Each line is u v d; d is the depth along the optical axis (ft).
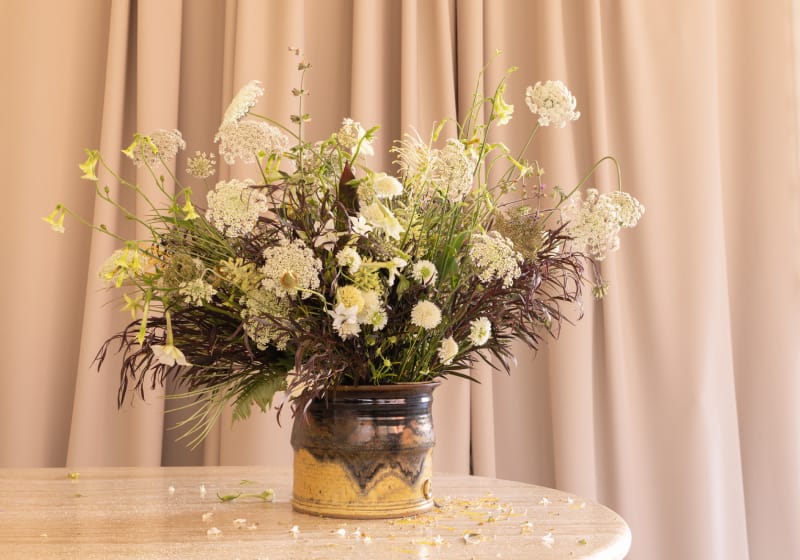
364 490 3.60
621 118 7.91
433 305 3.44
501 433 7.65
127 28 7.16
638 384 7.69
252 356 3.40
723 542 7.60
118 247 6.98
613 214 3.81
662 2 8.04
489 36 7.82
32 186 7.06
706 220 7.80
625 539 3.36
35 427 6.85
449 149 3.57
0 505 3.94
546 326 3.98
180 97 7.53
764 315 8.20
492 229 4.09
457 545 3.17
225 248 3.67
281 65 7.22
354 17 7.51
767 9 8.48
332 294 3.44
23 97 7.14
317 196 3.67
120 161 7.05
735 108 8.49
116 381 6.87
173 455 7.23
